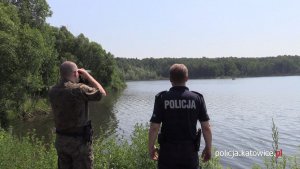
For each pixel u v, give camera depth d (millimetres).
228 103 62594
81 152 5527
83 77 5797
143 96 79438
